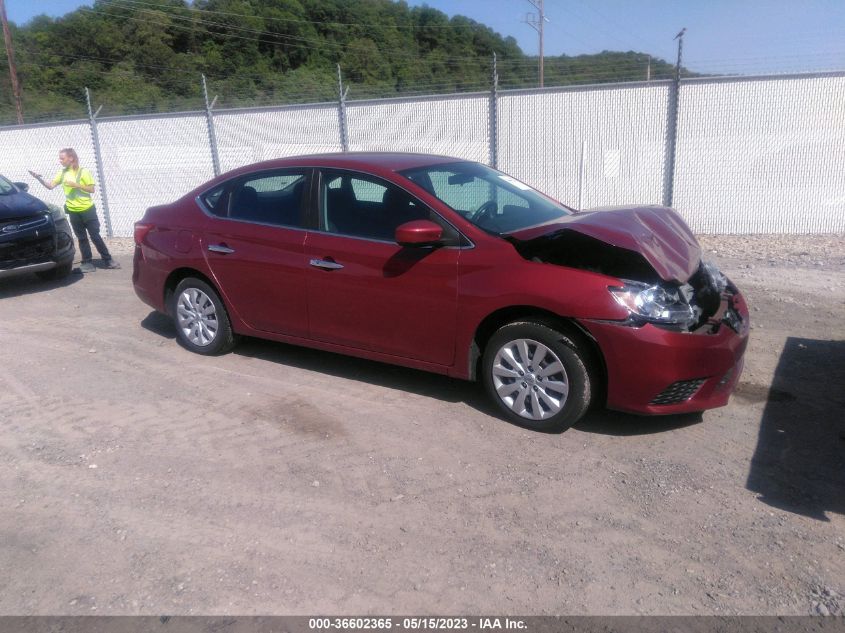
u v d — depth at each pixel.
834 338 6.29
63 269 9.24
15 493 4.01
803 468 4.11
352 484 4.01
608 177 12.55
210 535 3.57
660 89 12.05
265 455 4.35
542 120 12.60
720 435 4.52
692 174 12.28
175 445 4.51
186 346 6.22
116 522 3.70
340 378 5.56
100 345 6.50
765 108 11.80
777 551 3.36
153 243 6.16
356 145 13.41
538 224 5.03
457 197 5.05
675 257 4.56
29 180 14.77
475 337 4.71
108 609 3.07
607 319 4.18
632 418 4.77
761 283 8.24
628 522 3.61
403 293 4.84
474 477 4.05
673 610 3.00
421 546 3.45
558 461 4.21
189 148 14.01
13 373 5.84
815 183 11.92
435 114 12.99
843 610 2.97
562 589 3.14
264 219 5.54
